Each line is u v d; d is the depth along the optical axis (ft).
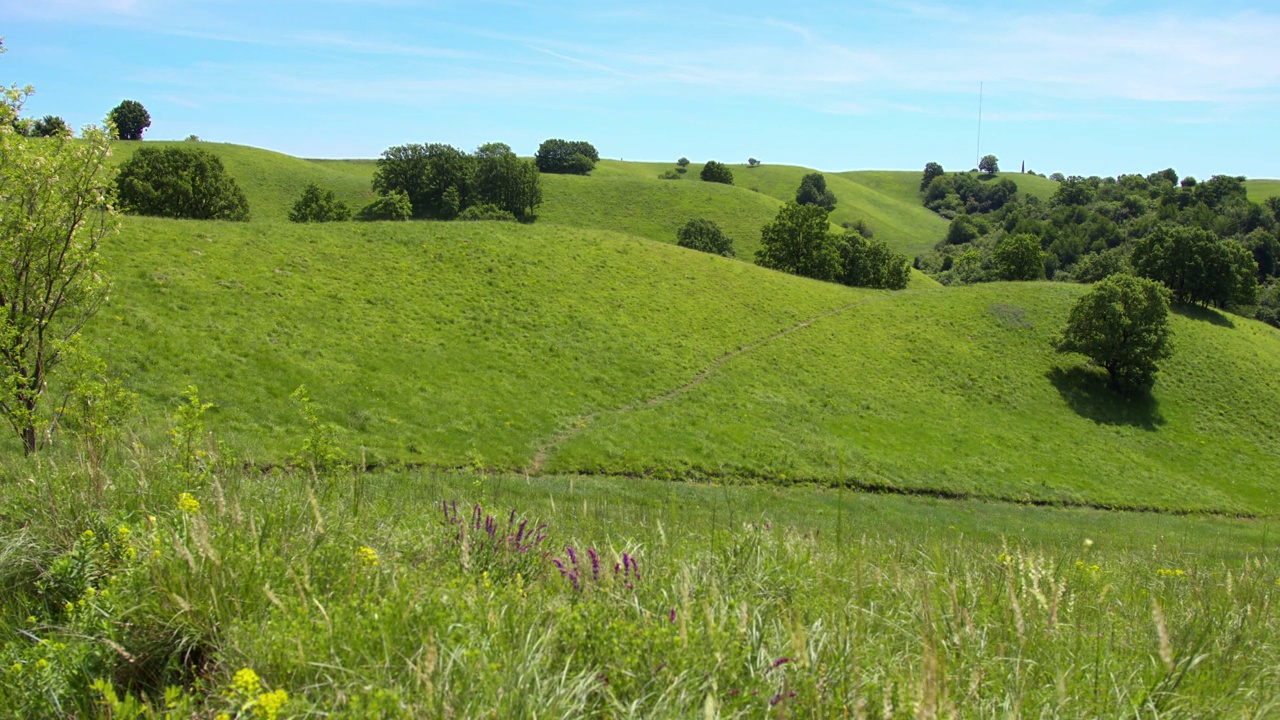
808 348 167.12
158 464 23.07
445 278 155.02
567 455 102.83
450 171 334.44
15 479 23.72
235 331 108.58
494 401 113.60
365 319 128.16
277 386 97.71
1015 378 173.37
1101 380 178.29
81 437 28.14
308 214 271.08
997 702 12.85
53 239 40.29
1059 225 467.93
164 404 84.38
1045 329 196.75
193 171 225.97
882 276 293.23
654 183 396.57
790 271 274.77
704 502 88.33
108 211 43.11
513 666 11.65
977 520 102.17
